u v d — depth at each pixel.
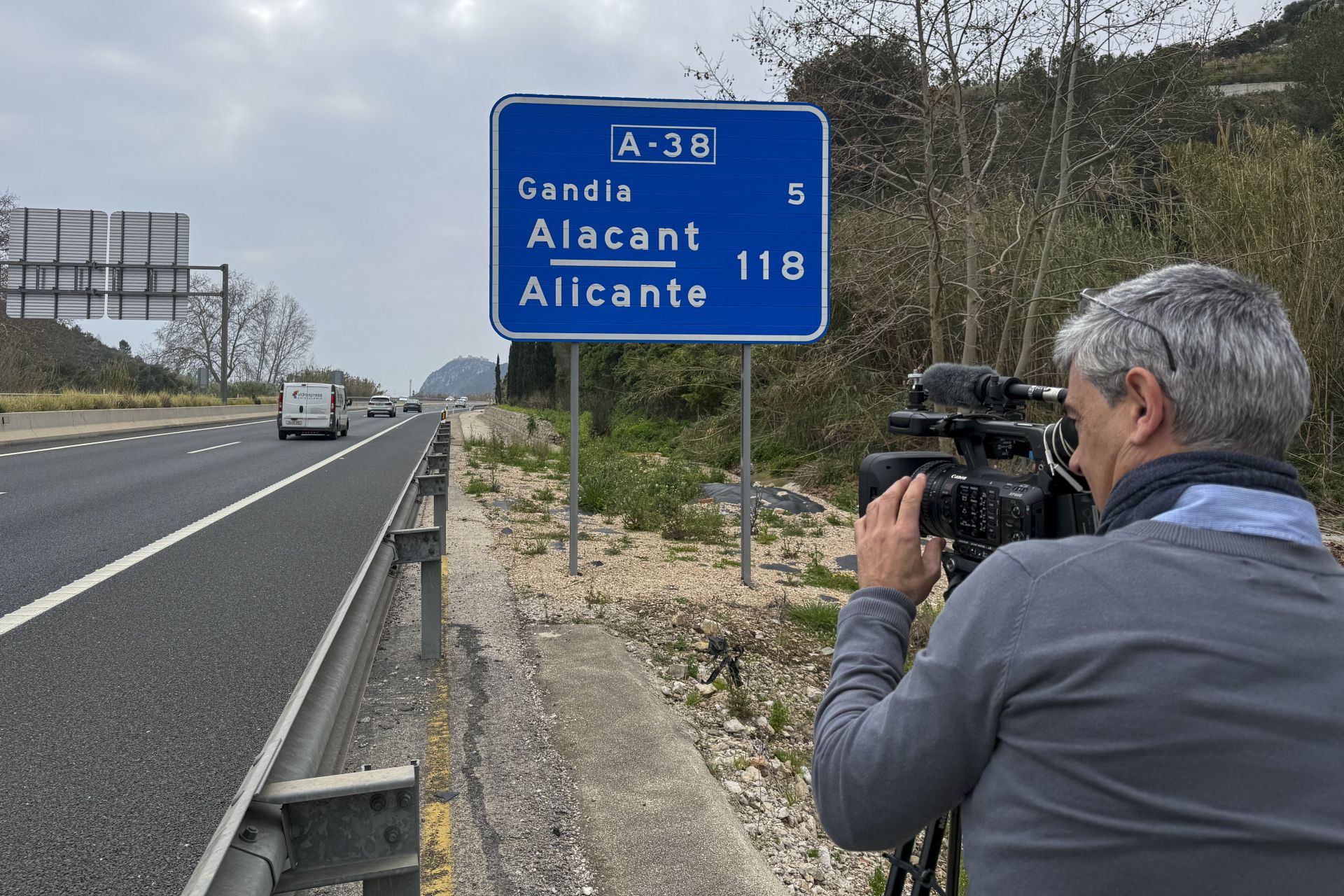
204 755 3.73
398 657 5.07
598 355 35.25
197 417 38.06
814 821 3.85
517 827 3.19
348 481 14.99
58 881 2.77
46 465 16.77
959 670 1.06
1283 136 13.50
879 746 1.11
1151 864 0.92
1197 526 1.02
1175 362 1.08
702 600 6.82
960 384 1.83
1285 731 0.92
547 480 16.27
